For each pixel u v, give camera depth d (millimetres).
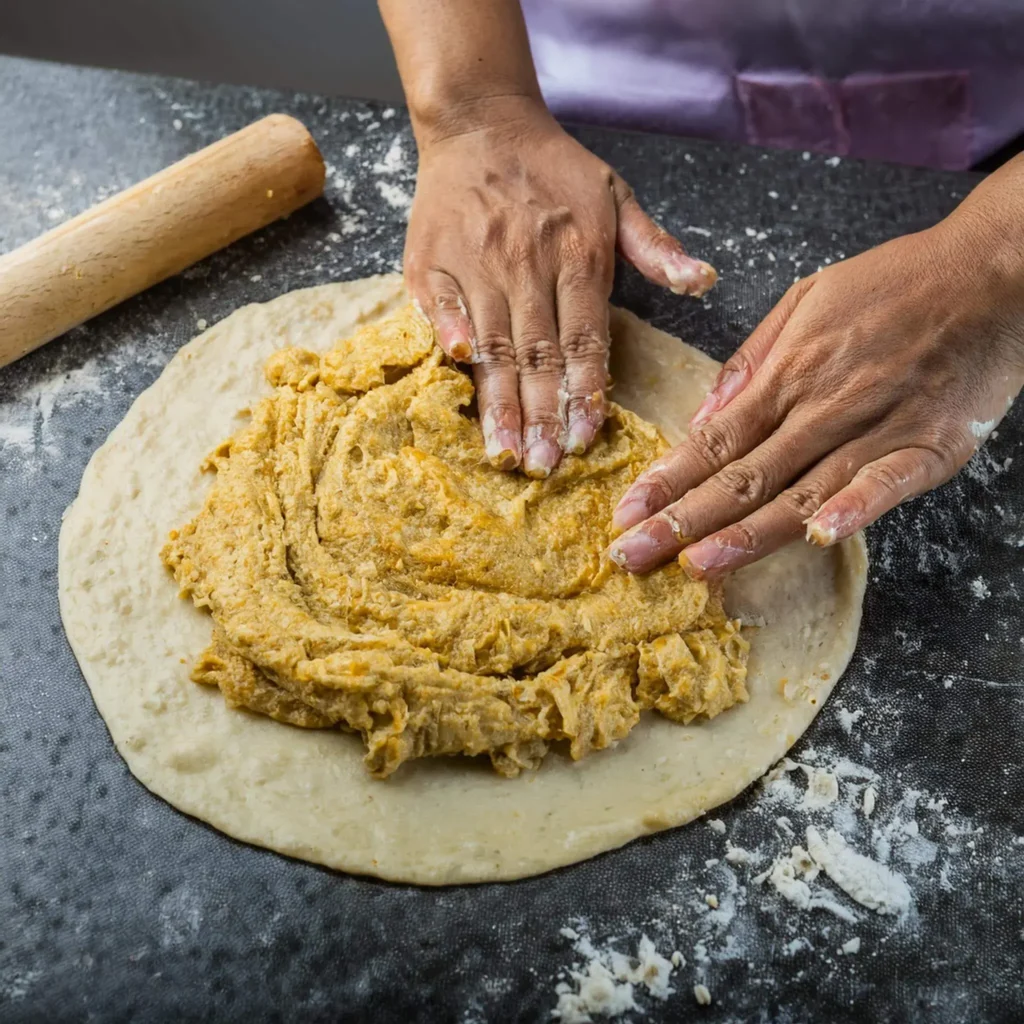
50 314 590
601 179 591
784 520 496
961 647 542
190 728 498
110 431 585
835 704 527
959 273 520
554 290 559
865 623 548
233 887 479
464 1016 461
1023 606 553
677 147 690
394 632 490
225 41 951
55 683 518
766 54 704
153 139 689
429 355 549
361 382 544
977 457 590
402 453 523
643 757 505
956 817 504
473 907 479
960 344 515
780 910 482
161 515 544
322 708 484
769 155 689
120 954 467
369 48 945
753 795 505
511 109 606
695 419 546
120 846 485
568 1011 462
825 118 724
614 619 502
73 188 668
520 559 508
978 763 516
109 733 506
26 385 596
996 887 490
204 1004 459
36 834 487
